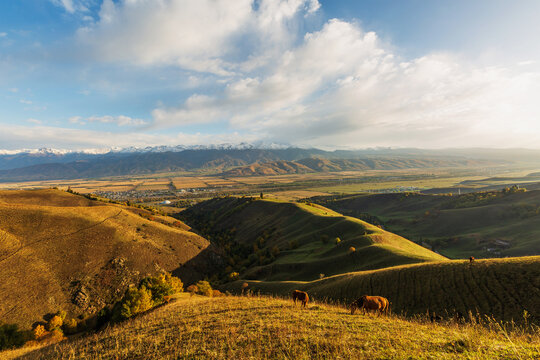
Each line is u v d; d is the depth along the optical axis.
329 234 126.56
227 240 173.25
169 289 46.66
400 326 12.91
